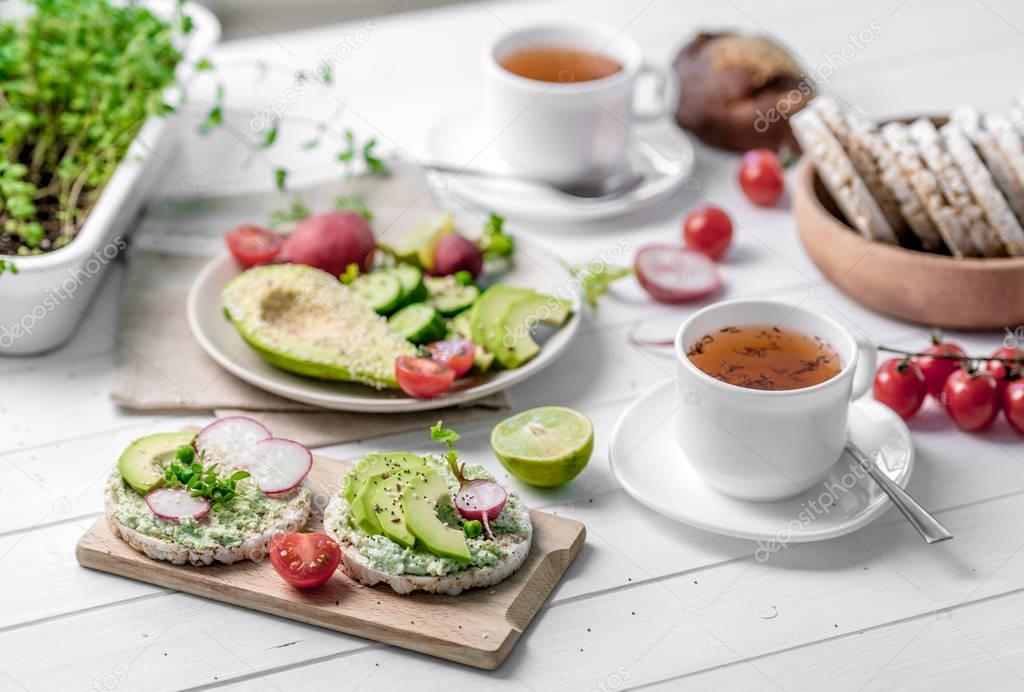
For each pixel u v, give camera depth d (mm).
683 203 1583
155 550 1009
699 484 1093
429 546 961
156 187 1573
